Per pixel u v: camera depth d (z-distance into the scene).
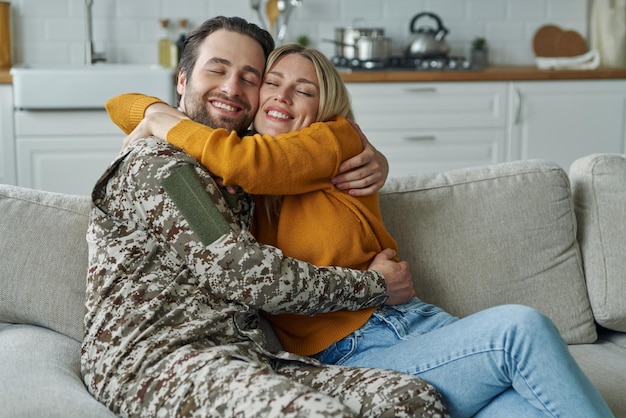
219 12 4.54
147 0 4.45
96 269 1.71
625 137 4.39
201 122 1.97
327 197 1.91
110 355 1.60
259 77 1.98
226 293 1.68
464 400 1.64
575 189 2.36
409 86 4.16
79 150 3.89
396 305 1.92
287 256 1.78
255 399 1.43
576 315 2.19
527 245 2.18
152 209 1.68
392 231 2.12
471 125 4.25
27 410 1.47
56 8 4.36
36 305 1.87
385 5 4.70
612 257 2.22
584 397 1.54
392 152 4.22
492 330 1.60
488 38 4.80
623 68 4.41
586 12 4.84
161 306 1.64
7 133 3.84
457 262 2.13
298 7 4.62
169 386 1.51
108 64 4.42
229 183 1.77
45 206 1.96
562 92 4.29
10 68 4.10
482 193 2.20
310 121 1.98
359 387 1.59
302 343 1.88
